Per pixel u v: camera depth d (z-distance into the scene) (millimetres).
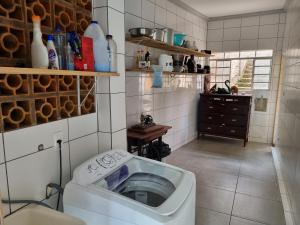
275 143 4242
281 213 2297
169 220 1014
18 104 1181
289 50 3164
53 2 1285
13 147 1116
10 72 852
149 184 1559
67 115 1433
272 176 3119
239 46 4684
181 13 3842
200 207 2396
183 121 4324
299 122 1979
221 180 3002
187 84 4320
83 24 1517
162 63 3037
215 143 4605
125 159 1587
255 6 3975
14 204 1135
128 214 1060
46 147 1297
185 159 3729
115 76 1606
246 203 2473
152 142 2828
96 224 1154
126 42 2652
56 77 1328
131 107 2867
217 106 4562
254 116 4727
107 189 1296
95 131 1685
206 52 4102
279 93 4293
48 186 1314
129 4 2648
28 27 1164
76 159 1522
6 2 1090
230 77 4945
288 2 3627
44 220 1121
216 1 3672
